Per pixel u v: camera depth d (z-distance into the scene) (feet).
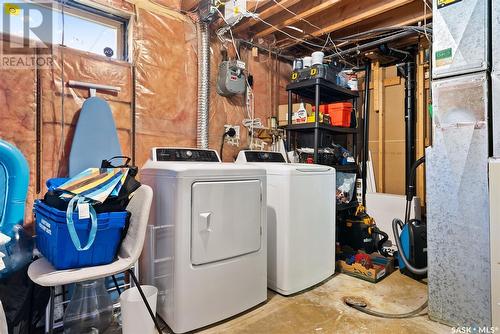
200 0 7.88
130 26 7.27
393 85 10.95
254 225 6.23
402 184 10.67
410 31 8.48
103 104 6.54
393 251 9.31
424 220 9.73
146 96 7.50
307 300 6.68
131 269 4.80
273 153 8.75
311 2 7.96
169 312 5.41
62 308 5.67
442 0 5.65
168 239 5.44
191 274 5.32
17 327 4.61
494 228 4.98
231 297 5.85
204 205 5.47
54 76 6.16
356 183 10.89
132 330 4.84
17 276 4.81
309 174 7.31
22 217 5.42
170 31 7.99
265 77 10.66
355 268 8.05
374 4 7.84
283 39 10.46
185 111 8.28
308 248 7.25
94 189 4.72
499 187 4.92
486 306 5.14
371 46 9.68
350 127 10.49
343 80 10.18
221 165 5.95
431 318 5.81
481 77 5.20
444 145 5.65
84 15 6.79
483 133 5.20
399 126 10.77
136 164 7.29
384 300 6.66
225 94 9.24
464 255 5.41
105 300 5.83
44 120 6.03
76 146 6.15
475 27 5.26
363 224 9.53
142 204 4.91
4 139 5.59
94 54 6.68
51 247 4.51
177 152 6.77
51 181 5.55
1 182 5.30
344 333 5.37
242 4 7.90
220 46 9.27
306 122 9.63
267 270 7.20
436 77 5.76
